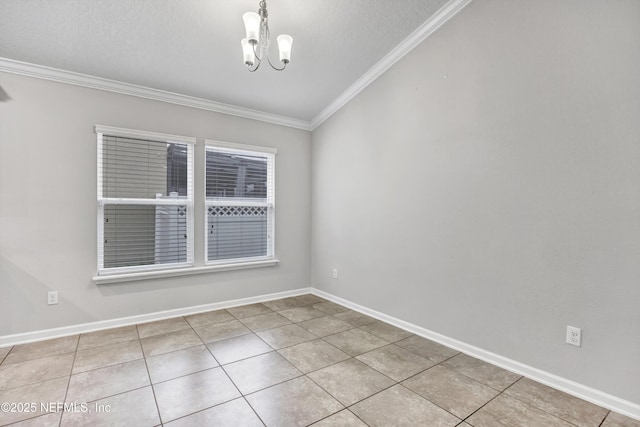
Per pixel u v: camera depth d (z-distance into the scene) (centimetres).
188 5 240
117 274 314
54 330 288
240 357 253
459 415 183
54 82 287
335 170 405
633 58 179
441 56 278
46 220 285
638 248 178
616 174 185
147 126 329
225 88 345
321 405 192
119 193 319
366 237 360
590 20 194
